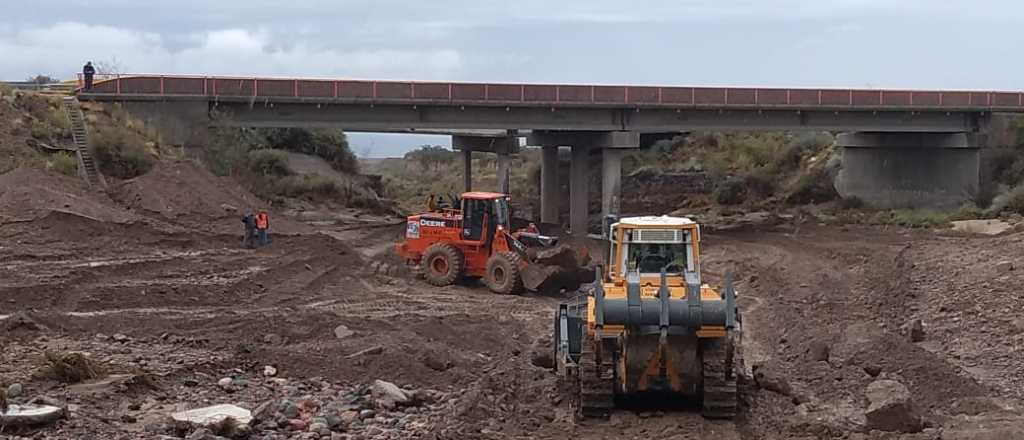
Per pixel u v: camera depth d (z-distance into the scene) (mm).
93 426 13312
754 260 39594
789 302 28859
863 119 54188
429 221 32094
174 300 24609
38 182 33281
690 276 16719
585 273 31172
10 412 13180
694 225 17547
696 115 52219
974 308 25328
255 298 26219
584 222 55438
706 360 15625
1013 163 58094
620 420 16016
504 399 17062
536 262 30672
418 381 17797
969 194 57188
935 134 58062
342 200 62812
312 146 78188
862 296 28734
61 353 16891
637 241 17562
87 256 28453
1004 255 33125
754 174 69125
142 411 14500
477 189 86125
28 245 28484
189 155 45875
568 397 17484
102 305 23422
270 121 47250
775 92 51500
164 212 35062
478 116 49438
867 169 62094
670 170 72625
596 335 15375
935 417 16234
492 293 30438
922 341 22797
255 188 55625
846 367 19641
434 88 47656
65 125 41062
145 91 45406
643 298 15633
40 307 22750
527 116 50062
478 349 21734
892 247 40750
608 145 52031
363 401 15867
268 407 14891
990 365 20484
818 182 66250
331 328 21766
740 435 15273
